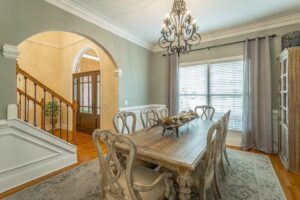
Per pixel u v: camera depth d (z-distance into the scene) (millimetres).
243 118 3629
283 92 2891
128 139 1148
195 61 4395
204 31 3943
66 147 2809
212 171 1777
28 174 2338
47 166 2555
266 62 3391
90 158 3145
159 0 2670
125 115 2506
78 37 5227
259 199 1934
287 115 2646
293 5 2850
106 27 3459
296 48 2555
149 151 1632
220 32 3961
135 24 3578
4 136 2119
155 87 5129
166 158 1471
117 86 3959
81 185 2217
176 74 4562
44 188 2150
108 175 1349
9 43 2115
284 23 3299
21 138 2281
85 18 3033
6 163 2146
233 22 3484
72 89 5461
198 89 4410
